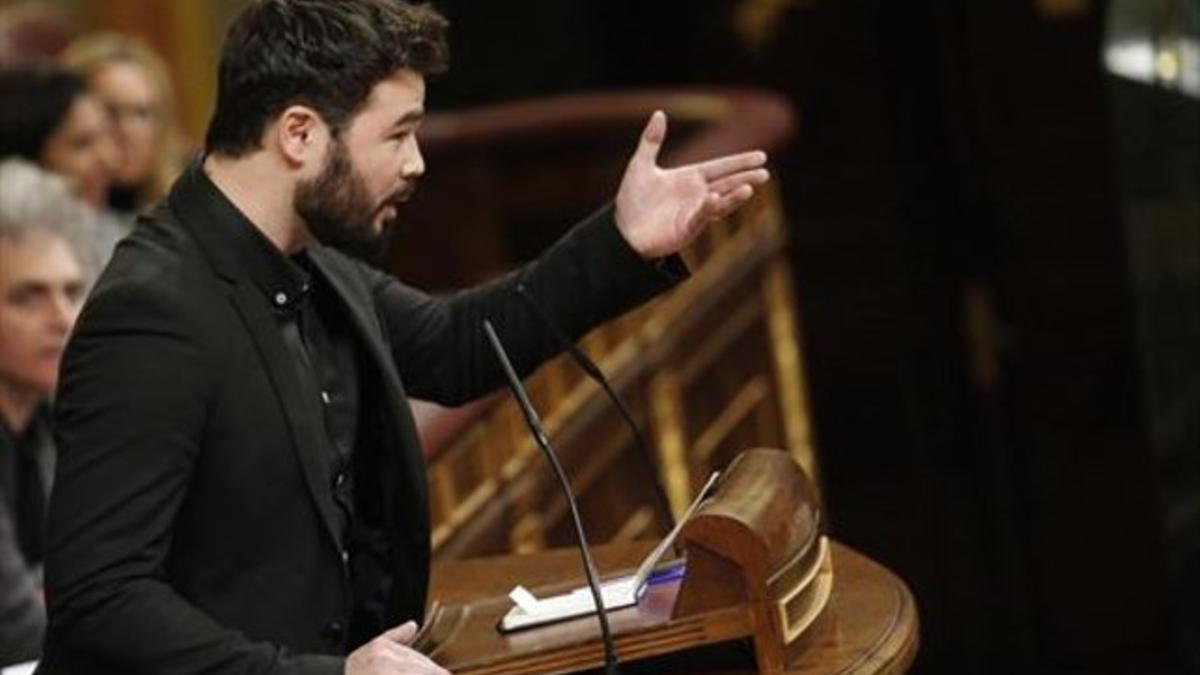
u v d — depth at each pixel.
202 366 8.58
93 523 8.38
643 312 17.23
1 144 18.17
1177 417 22.62
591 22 26.75
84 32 26.98
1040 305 26.20
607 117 22.94
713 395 17.62
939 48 26.11
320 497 8.84
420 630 9.12
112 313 8.56
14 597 12.70
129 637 8.34
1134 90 22.16
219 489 8.67
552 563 10.73
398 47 8.87
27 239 13.37
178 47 27.19
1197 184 22.14
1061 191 25.97
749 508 8.92
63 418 8.55
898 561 26.66
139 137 19.00
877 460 26.58
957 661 26.42
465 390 9.98
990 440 26.38
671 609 8.95
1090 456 26.14
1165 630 25.97
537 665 8.73
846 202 26.53
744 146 19.41
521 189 23.50
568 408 15.13
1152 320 22.47
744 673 8.95
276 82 8.80
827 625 9.27
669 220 9.75
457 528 13.57
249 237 8.86
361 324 9.38
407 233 22.45
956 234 26.31
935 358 26.45
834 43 26.39
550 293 9.89
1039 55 25.86
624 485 15.38
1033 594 26.34
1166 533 22.97
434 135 22.56
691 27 26.75
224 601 8.73
